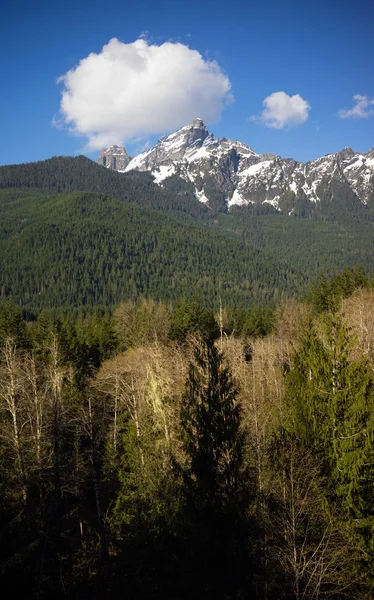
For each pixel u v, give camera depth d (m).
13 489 24.81
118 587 20.67
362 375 16.91
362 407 16.06
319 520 15.29
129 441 28.19
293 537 13.24
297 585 12.48
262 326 77.50
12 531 20.78
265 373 33.50
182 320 63.34
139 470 25.31
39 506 25.28
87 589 21.67
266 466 16.61
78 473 28.84
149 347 36.88
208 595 12.20
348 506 15.14
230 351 34.97
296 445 17.30
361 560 14.17
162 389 25.89
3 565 17.73
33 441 27.03
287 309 76.12
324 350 18.67
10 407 26.22
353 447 15.72
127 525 24.47
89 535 28.52
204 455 13.24
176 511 14.64
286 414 20.08
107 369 40.81
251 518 13.68
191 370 14.38
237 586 12.33
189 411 14.41
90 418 29.38
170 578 14.03
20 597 17.81
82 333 66.31
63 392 31.73
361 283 71.94
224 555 12.45
